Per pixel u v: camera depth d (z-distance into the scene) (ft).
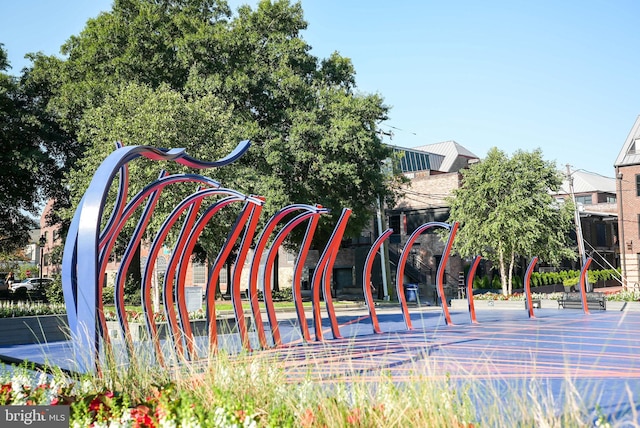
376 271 152.66
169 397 17.15
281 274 162.81
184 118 71.77
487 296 105.09
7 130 104.22
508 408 16.08
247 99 101.91
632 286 142.72
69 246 29.68
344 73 123.54
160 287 105.40
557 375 31.27
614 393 27.76
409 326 61.62
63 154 115.96
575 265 173.06
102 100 94.27
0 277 197.47
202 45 97.91
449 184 152.05
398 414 15.31
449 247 64.59
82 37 108.78
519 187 104.53
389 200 126.93
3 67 110.52
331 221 107.55
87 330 26.96
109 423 15.87
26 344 51.83
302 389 17.78
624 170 147.54
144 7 103.40
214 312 43.45
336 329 52.65
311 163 102.58
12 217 128.06
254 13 114.01
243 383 19.19
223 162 38.86
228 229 75.10
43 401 18.15
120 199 34.58
